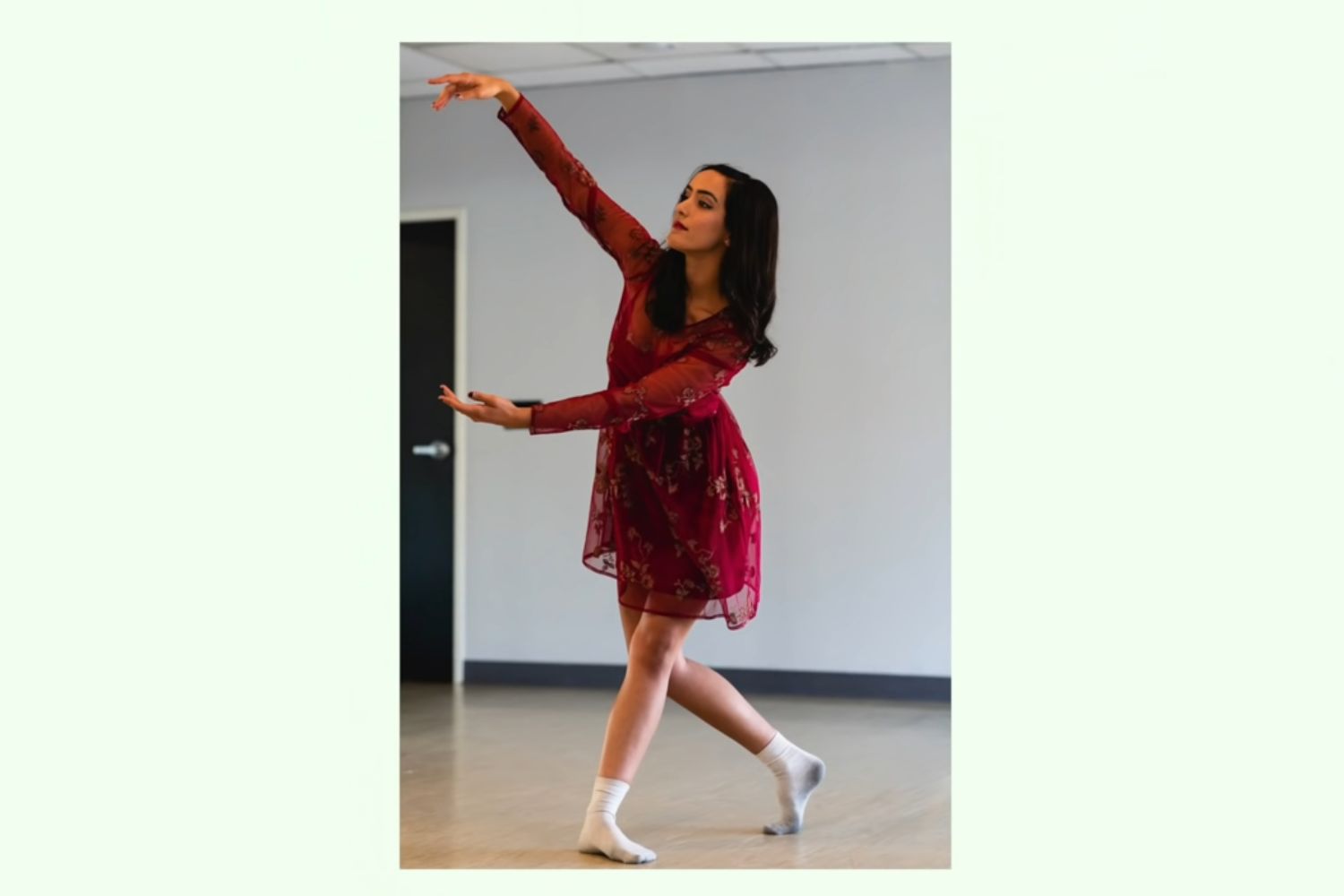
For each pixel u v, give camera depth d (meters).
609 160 6.48
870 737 5.20
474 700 6.14
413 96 6.69
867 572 6.15
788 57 6.04
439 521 6.77
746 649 6.29
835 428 6.18
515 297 6.62
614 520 3.46
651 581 3.39
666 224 6.41
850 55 6.00
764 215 3.32
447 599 6.76
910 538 6.11
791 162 6.23
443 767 4.56
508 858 3.32
